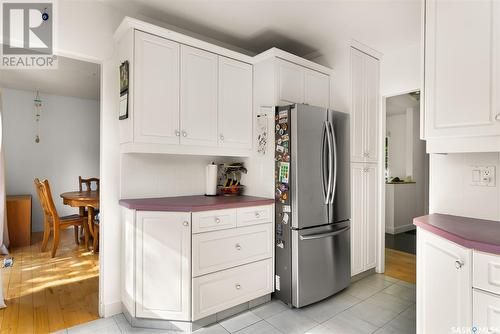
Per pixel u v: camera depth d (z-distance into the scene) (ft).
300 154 7.86
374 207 10.69
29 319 7.31
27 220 14.32
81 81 14.79
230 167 9.29
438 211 6.24
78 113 18.45
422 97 5.55
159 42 7.22
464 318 4.13
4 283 9.60
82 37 7.22
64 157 17.94
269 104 8.63
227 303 7.36
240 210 7.62
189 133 7.71
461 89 5.02
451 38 5.16
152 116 7.08
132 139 6.79
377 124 10.90
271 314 7.65
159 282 6.77
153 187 8.29
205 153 8.04
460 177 5.92
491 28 4.70
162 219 6.78
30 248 13.64
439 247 4.73
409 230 17.90
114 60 7.67
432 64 5.40
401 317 7.48
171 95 7.39
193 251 6.77
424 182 19.38
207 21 8.52
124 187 7.75
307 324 7.15
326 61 10.50
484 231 4.52
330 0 7.41
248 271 7.79
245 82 9.02
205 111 8.04
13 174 16.38
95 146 19.01
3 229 13.17
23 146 16.69
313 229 8.12
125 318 7.38
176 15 8.18
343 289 9.27
